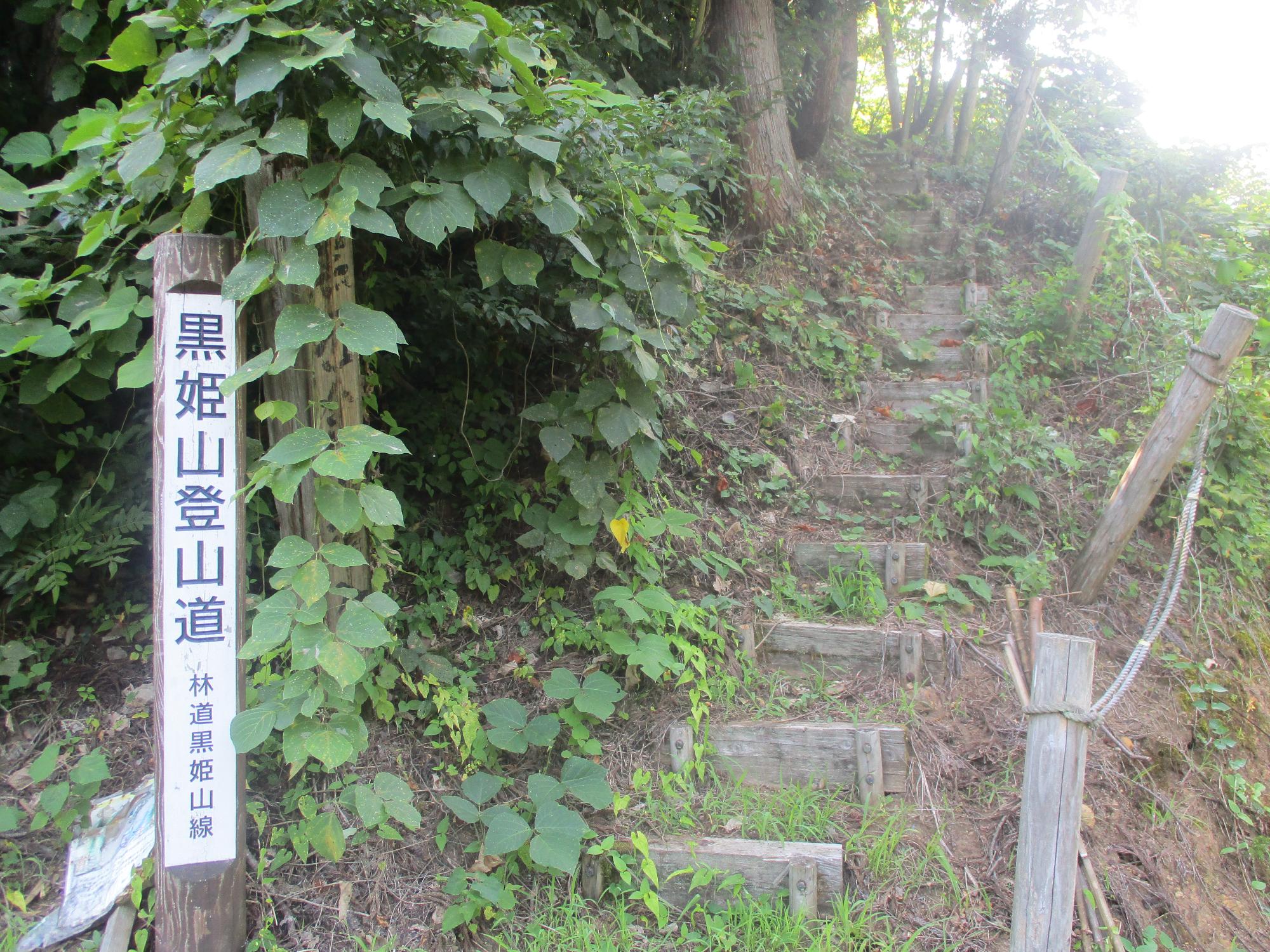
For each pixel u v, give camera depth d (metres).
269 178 2.08
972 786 2.56
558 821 2.23
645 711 2.76
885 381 4.43
